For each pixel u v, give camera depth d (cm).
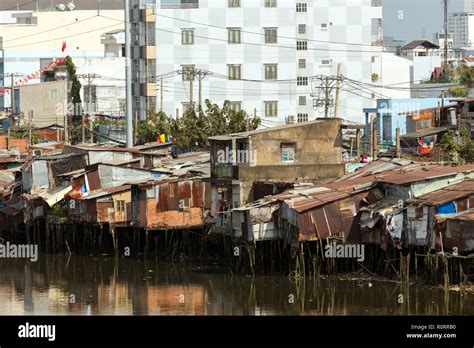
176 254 7925
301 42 12312
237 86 12306
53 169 9288
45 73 15262
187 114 10956
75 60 15438
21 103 14400
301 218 6594
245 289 6562
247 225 6938
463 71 13650
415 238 6384
